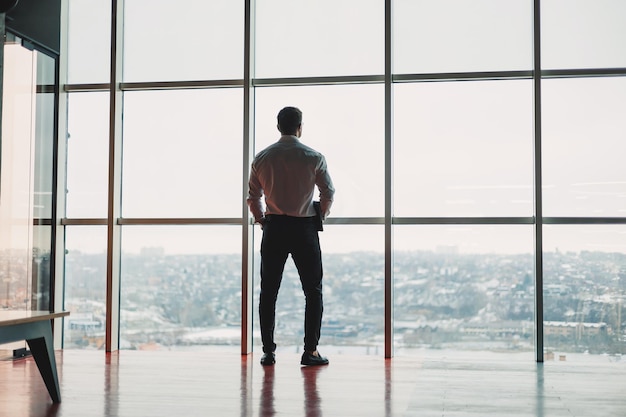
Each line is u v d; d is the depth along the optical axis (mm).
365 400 3801
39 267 5699
